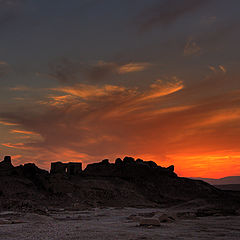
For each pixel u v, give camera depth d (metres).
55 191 95.00
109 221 47.50
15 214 54.16
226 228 37.09
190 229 35.72
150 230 34.44
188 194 113.00
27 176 104.88
